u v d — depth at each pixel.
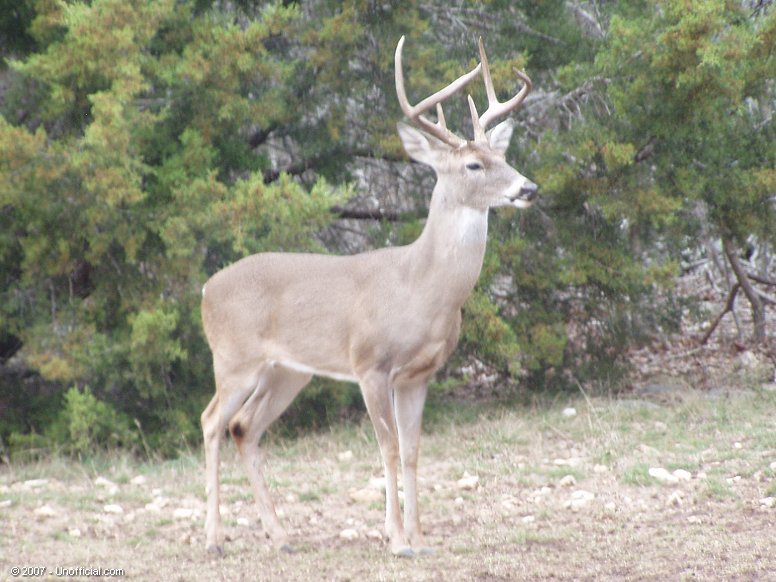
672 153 26.08
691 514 17.16
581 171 26.41
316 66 25.84
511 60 25.45
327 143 26.86
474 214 15.63
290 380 17.34
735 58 22.86
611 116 25.84
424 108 16.06
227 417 16.61
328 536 16.98
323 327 16.20
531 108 27.81
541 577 14.20
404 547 15.47
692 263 38.28
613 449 21.70
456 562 14.99
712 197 26.80
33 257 23.84
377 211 28.77
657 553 14.95
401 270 15.83
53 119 25.03
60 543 16.56
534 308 27.27
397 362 15.78
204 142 24.52
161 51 25.12
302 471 21.45
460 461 21.67
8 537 16.80
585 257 26.50
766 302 36.22
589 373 28.00
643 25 24.55
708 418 23.88
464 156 15.53
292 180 27.84
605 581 13.91
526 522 17.27
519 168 26.86
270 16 23.67
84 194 23.00
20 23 25.16
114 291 25.09
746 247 31.20
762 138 26.39
